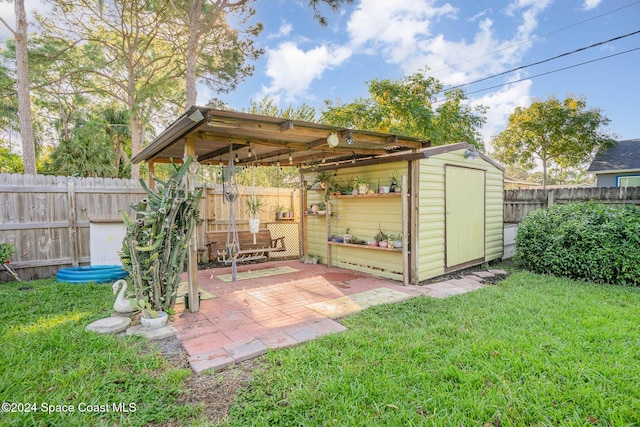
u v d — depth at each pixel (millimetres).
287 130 3633
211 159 6324
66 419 1862
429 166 5227
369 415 1896
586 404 1952
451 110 12703
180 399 2104
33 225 5539
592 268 4918
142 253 3217
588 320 3227
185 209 3473
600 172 12102
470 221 6070
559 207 5820
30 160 7672
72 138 12570
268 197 8281
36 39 9250
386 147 5133
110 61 11227
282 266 6684
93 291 4562
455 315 3506
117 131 14430
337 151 5363
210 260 7141
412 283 5055
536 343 2746
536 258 5602
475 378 2221
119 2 9406
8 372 2287
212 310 3850
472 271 5984
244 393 2139
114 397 2074
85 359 2531
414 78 12922
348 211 6359
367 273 5914
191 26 8484
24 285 4961
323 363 2492
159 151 4879
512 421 1832
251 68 10625
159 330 3129
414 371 2344
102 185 6133
